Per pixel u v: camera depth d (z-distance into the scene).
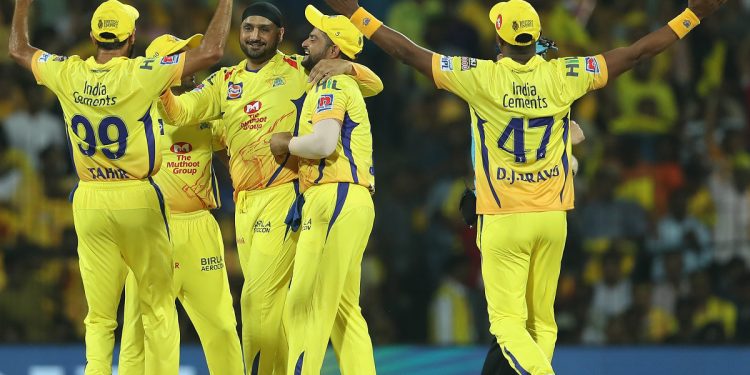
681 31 24.12
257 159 25.95
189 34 45.41
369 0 48.88
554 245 24.41
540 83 23.84
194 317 26.95
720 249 42.59
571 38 47.88
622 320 41.25
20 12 24.84
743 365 37.16
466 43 47.62
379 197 43.28
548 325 25.06
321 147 23.59
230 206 41.72
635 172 44.12
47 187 41.16
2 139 42.19
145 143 24.36
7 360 35.94
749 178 43.81
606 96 46.44
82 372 36.09
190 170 26.56
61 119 43.28
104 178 24.55
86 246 24.86
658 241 42.72
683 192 43.44
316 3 47.88
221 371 27.09
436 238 42.56
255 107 25.84
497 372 24.61
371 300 41.28
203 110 25.97
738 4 49.38
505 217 24.14
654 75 47.16
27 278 39.72
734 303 41.59
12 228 40.50
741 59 48.38
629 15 48.88
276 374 26.67
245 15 26.00
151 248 24.86
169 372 25.44
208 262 26.70
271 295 26.08
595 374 37.09
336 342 25.70
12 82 43.44
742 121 46.94
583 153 44.53
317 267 24.48
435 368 36.59
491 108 23.81
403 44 23.94
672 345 37.34
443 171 44.22
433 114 45.91
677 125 46.19
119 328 39.47
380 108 46.12
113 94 23.98
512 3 24.09
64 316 39.72
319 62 24.78
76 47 44.41
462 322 41.62
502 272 24.28
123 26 24.38
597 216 42.62
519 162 23.94
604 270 41.72
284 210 25.95
